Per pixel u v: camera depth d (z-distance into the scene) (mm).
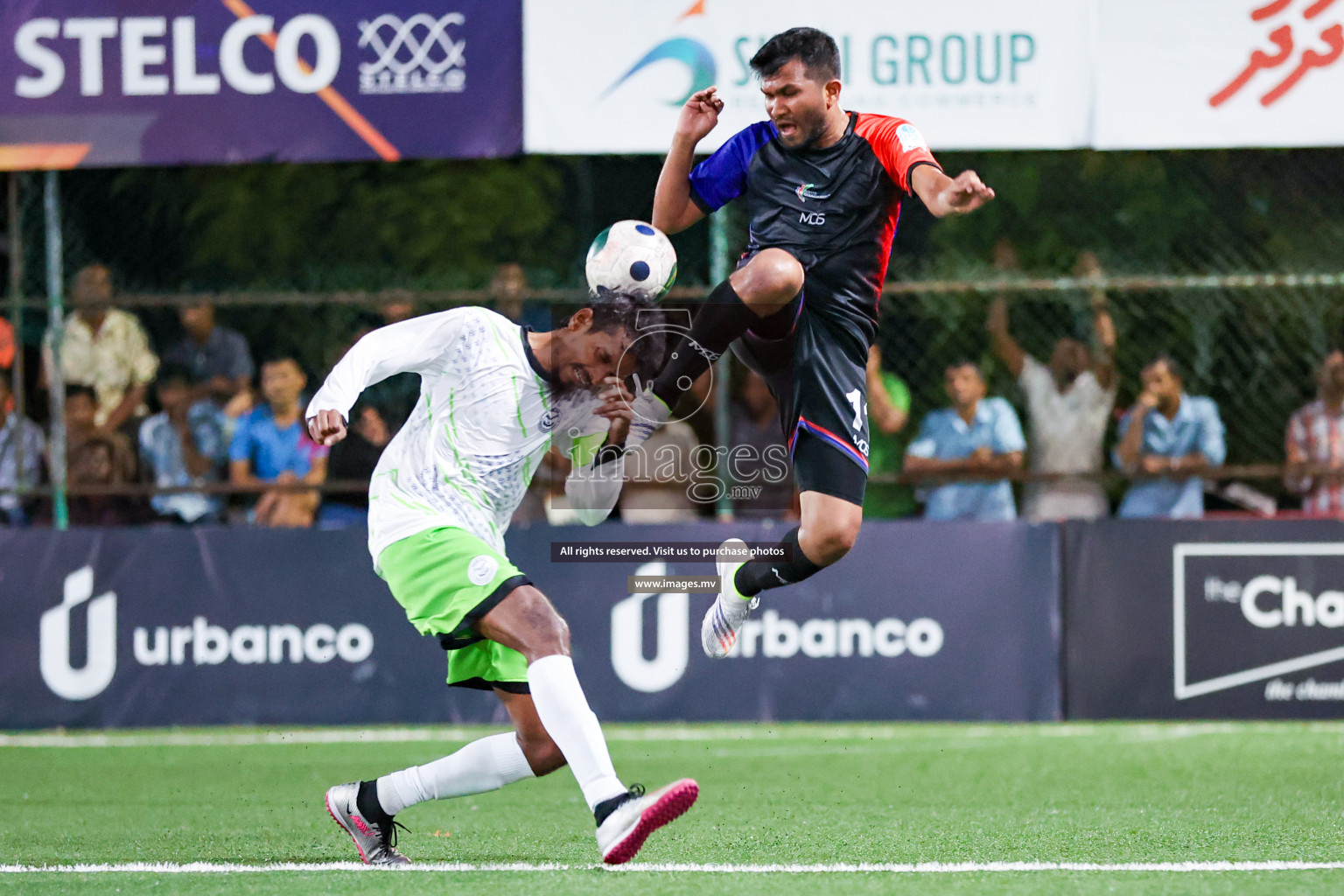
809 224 16344
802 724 26688
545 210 39969
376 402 28516
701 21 25219
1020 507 28750
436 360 13742
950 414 27719
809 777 21828
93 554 26844
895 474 27438
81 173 32406
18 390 27156
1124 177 34844
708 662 26672
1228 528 26547
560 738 12859
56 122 25984
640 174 35281
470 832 17062
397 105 25672
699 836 16641
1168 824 17375
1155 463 27812
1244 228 34188
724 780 21547
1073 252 34938
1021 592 26641
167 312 31922
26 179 30328
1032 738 25344
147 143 25969
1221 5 25188
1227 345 30016
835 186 16281
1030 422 28156
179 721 26719
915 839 16312
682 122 16641
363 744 25328
